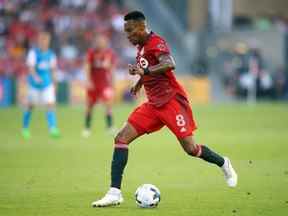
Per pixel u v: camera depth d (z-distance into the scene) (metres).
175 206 31.22
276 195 34.09
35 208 30.80
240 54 136.12
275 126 80.50
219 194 34.50
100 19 135.25
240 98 134.75
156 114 31.20
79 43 129.88
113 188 31.11
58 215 29.12
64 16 132.75
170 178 40.28
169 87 31.06
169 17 144.75
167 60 30.41
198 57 138.88
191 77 130.50
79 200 32.84
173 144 61.16
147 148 57.66
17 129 76.50
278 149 56.12
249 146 58.38
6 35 127.06
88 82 69.31
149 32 31.09
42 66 66.50
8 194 34.59
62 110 106.19
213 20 141.88
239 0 151.88
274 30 136.50
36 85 66.50
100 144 60.66
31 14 131.12
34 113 100.12
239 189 36.00
